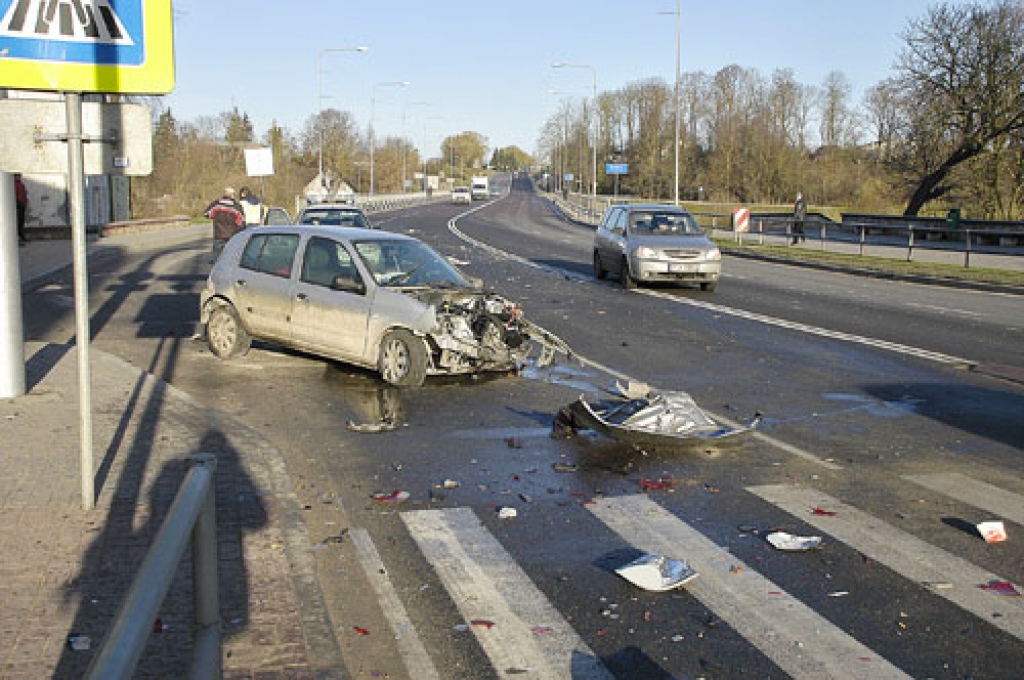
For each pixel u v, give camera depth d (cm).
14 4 507
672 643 455
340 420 890
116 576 477
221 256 1214
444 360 1030
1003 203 4594
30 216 3391
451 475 723
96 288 1997
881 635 466
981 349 1356
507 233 4759
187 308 1695
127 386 934
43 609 438
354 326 1062
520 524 618
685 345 1362
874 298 2056
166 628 424
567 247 3662
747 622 479
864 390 1065
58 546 515
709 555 569
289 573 507
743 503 666
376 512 638
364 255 1099
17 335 866
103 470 654
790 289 2230
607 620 480
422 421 891
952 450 816
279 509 608
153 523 552
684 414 832
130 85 532
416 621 478
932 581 532
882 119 6306
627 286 2106
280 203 6350
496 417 911
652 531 609
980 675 427
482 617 482
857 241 4050
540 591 515
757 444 827
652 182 10925
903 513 649
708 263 2069
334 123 10431
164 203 5347
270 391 1009
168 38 538
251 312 1159
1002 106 4294
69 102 517
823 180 8681
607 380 1101
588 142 13725
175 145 5603
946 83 4462
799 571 545
